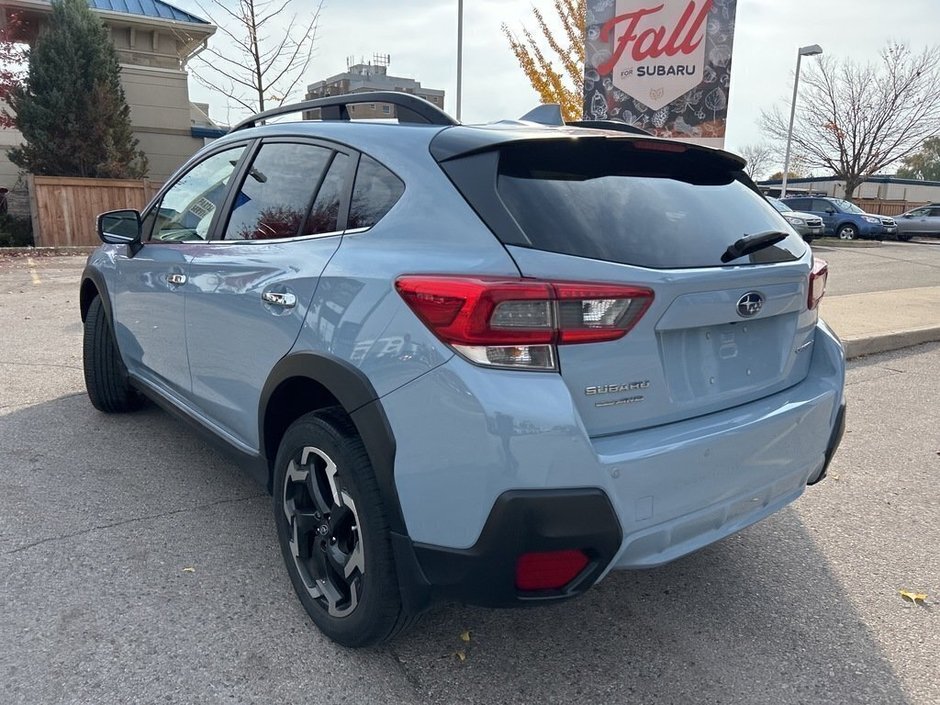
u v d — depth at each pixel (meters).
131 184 16.91
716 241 2.45
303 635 2.64
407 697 2.36
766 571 3.21
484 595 2.11
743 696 2.41
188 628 2.64
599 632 2.74
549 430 1.98
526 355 2.02
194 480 3.91
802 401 2.66
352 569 2.43
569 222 2.19
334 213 2.68
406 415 2.15
